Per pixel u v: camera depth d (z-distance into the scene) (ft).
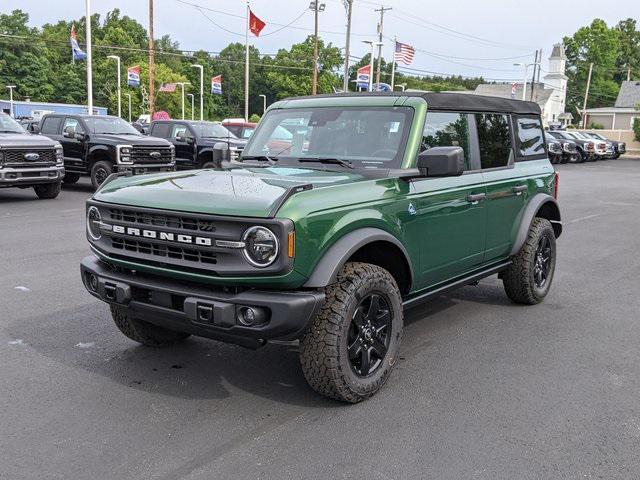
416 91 16.33
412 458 11.24
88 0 93.09
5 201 46.06
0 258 26.68
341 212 12.57
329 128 16.17
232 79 428.97
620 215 46.60
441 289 16.56
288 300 11.60
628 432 12.39
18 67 334.44
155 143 53.57
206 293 12.02
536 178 20.49
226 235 11.62
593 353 16.87
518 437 12.09
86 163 53.26
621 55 390.42
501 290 23.73
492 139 18.48
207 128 61.05
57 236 32.04
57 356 15.85
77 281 23.16
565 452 11.57
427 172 14.43
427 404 13.48
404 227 14.28
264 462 11.05
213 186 13.03
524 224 19.77
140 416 12.72
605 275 26.32
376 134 15.46
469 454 11.42
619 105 259.39
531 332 18.58
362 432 12.17
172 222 12.28
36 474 10.55
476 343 17.53
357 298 12.74
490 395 14.01
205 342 17.15
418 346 17.22
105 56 352.90
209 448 11.50
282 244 11.35
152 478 10.50
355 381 13.05
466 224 16.75
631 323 19.62
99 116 55.31
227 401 13.48
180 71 399.85
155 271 12.66
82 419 12.55
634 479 10.72
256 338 11.93
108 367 15.23
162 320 12.96
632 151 189.67
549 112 294.05
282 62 334.65
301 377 14.84
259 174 14.42
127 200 13.06
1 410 12.85
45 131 55.52
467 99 17.35
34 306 20.01
